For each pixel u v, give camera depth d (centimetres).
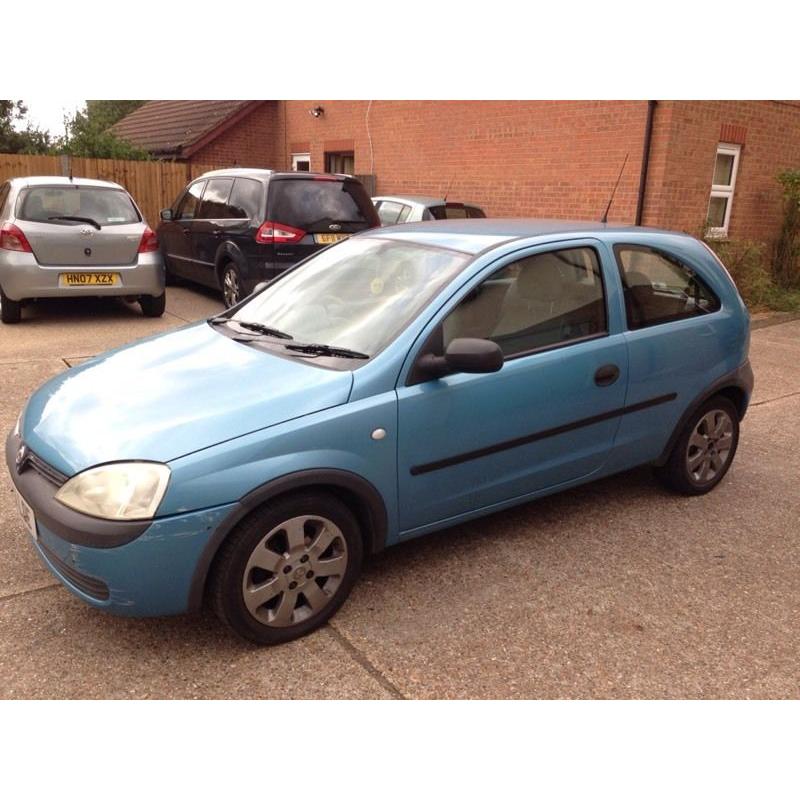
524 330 343
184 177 1389
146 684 269
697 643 301
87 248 796
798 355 795
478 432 327
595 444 377
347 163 1591
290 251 820
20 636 292
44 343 736
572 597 330
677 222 1005
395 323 320
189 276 1023
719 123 1009
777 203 1138
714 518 411
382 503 307
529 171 1150
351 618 310
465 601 324
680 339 397
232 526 268
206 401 288
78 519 259
